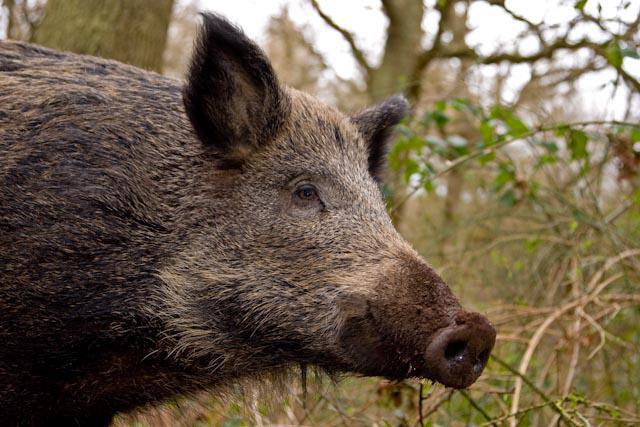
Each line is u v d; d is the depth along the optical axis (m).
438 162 2.29
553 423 1.55
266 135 1.38
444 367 1.24
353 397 1.75
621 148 1.78
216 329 1.37
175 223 1.36
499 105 1.88
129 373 1.39
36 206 1.31
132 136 1.36
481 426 1.47
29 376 1.33
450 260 2.11
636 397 1.68
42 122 1.34
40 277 1.31
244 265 1.36
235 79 1.37
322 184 1.37
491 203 2.27
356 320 1.30
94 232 1.33
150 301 1.36
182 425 1.59
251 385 1.45
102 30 1.71
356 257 1.33
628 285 1.71
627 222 2.02
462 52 2.50
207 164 1.38
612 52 1.67
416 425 1.53
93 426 1.44
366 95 2.74
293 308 1.34
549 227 1.96
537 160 2.04
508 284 2.00
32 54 1.42
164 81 1.43
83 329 1.33
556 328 1.89
